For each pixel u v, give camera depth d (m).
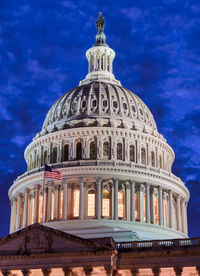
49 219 93.19
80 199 91.88
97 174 93.44
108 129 97.69
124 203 93.38
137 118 104.25
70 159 97.25
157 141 102.25
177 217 100.00
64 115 105.19
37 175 97.81
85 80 115.81
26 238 71.44
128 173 94.12
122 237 81.69
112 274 67.81
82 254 67.56
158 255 68.06
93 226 88.62
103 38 122.38
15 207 104.75
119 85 113.75
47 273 68.56
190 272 68.56
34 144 104.75
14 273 72.19
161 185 97.31
